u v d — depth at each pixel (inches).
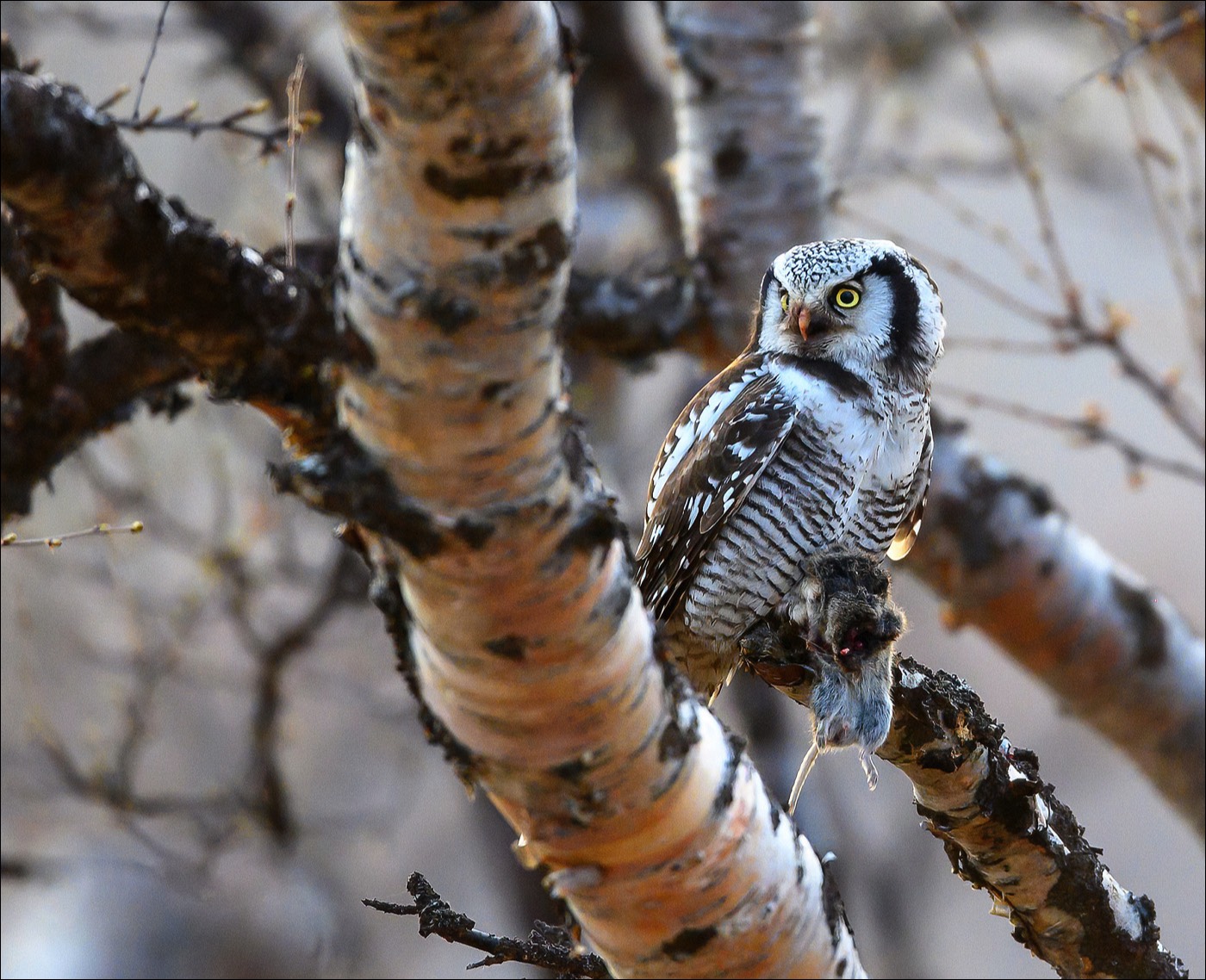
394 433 147.9
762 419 327.9
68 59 663.1
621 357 477.1
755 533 331.9
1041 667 500.1
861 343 336.2
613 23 653.3
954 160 636.7
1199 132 474.0
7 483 376.5
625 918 181.6
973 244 903.1
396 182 136.9
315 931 680.4
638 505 645.9
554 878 177.3
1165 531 1167.0
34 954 676.7
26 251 145.9
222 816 588.1
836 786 732.7
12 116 132.3
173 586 640.4
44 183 135.4
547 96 133.1
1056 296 462.6
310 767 791.1
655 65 666.8
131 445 583.5
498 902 755.4
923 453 355.3
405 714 676.7
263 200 559.5
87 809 663.1
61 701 674.8
